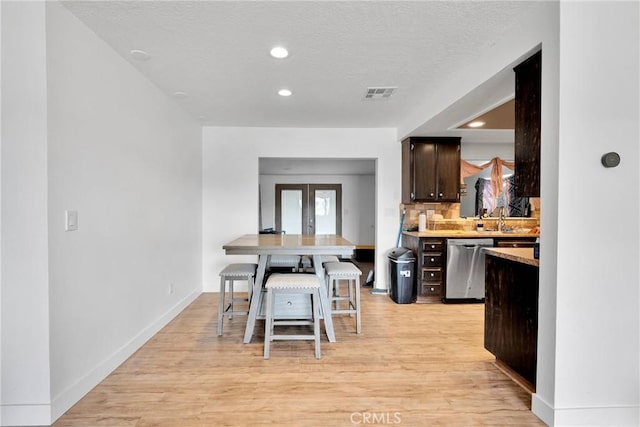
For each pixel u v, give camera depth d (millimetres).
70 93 1976
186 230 4000
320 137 4719
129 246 2660
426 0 1855
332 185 8477
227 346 2830
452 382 2264
